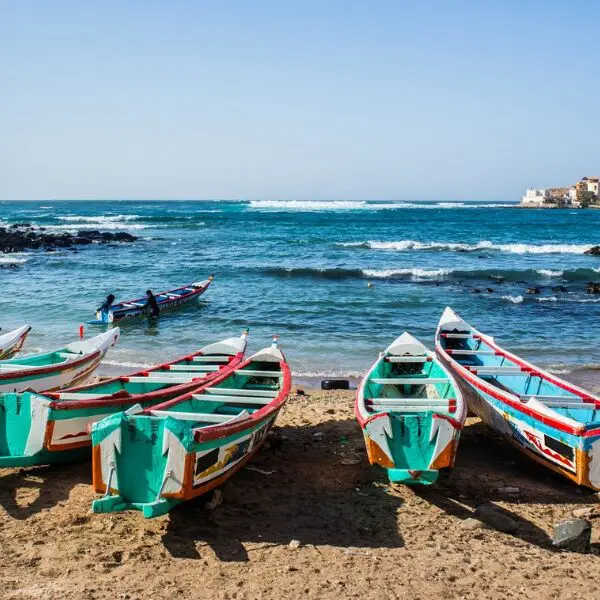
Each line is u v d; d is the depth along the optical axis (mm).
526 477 8758
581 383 13844
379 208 130500
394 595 5680
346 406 12000
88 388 9172
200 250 42812
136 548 6422
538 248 42406
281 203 177250
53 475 8344
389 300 23812
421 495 7965
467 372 10680
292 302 23422
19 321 20250
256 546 6543
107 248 44406
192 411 8781
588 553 6543
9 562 6078
